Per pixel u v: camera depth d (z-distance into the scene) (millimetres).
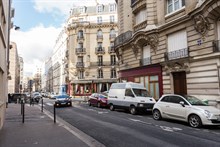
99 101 20938
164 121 11680
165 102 11773
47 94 56250
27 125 9992
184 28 16406
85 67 48250
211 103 13633
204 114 9461
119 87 17328
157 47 19234
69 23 52031
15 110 18016
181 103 10578
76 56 49250
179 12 17109
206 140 7367
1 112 9148
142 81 21203
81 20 50688
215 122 9352
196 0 15266
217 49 13430
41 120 11734
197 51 14938
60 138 7293
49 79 86188
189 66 15625
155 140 7398
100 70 48219
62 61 59969
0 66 8961
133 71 22656
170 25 17438
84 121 11906
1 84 10211
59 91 62875
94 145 6668
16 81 76688
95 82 47125
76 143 6621
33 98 29469
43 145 6395
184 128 9602
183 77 16641
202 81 14461
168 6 18609
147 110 14758
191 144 6859
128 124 10727
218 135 8172
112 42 48656
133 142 7156
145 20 20391
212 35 13758
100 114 15195
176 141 7242
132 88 15938
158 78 18922
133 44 22047
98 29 49406
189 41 15695
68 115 14734
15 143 6637
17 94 33531
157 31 18984
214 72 13586
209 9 13422
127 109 16156
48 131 8516
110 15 49812
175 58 16906
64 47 58219
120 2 26016
